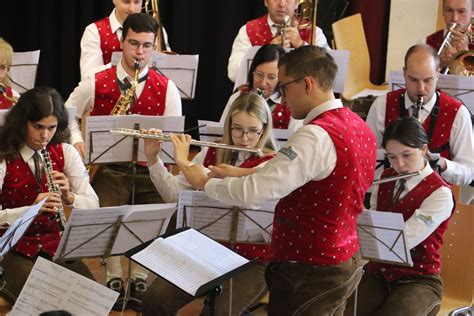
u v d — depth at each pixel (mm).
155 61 8086
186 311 6871
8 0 11453
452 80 7559
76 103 7383
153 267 4730
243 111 5883
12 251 6113
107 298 4859
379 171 6918
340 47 10023
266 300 6742
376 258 5730
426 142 6043
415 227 5941
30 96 5898
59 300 4883
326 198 4691
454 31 8258
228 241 5844
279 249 4867
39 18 11445
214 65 11523
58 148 6148
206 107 11680
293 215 4789
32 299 4902
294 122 7316
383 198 6242
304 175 4586
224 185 4746
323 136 4590
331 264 4746
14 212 5812
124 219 5559
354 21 10258
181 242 4953
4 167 5953
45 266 4922
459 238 6379
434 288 6016
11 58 7398
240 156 6016
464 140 7117
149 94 7363
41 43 11484
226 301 5816
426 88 6953
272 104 7348
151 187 7211
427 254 6043
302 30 8953
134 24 7219
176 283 4660
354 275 4883
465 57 8141
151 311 5820
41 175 6012
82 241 5566
